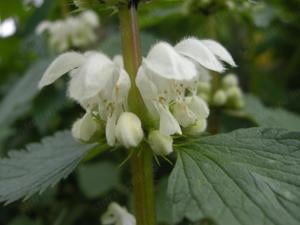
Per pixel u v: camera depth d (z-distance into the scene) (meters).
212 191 0.05
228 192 0.05
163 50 0.05
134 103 0.06
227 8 0.11
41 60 0.15
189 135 0.06
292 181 0.05
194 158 0.05
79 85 0.05
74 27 0.17
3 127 0.15
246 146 0.05
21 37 0.17
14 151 0.07
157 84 0.06
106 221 0.07
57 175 0.06
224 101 0.11
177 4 0.12
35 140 0.15
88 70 0.05
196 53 0.05
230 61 0.06
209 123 0.11
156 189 0.11
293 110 0.15
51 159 0.07
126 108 0.06
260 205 0.05
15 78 0.19
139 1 0.06
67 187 0.14
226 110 0.11
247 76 0.16
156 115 0.06
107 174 0.13
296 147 0.05
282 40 0.16
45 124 0.14
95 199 0.13
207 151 0.05
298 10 0.16
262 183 0.05
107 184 0.13
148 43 0.13
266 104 0.15
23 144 0.15
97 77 0.05
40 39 0.17
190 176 0.05
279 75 0.16
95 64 0.05
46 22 0.17
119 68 0.05
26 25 0.15
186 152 0.05
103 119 0.06
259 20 0.13
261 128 0.06
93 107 0.06
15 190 0.06
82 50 0.17
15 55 0.19
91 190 0.13
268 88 0.16
